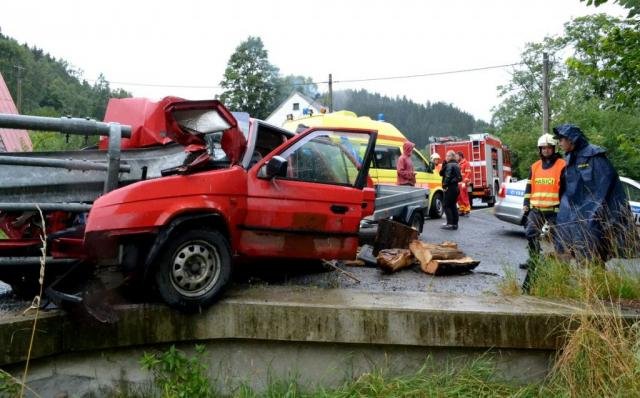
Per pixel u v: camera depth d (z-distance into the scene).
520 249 9.03
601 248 5.21
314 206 5.07
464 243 9.66
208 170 4.62
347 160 5.52
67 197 4.41
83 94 79.00
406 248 7.11
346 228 5.29
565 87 36.69
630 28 5.89
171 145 5.24
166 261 4.14
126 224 4.00
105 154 5.01
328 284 5.70
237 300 4.46
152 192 4.15
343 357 4.46
